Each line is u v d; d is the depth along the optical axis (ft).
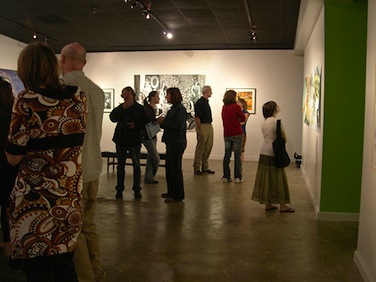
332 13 14.42
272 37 28.02
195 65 33.06
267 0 19.33
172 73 33.40
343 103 14.55
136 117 17.25
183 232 13.16
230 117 21.76
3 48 28.66
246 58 32.32
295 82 31.73
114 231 13.16
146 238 12.50
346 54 14.43
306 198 18.66
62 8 21.22
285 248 11.76
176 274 9.82
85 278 7.53
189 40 29.50
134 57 33.91
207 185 21.31
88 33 27.48
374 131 9.19
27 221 5.80
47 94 5.92
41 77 6.01
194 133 33.19
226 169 22.24
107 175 24.25
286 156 15.64
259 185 16.16
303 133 26.48
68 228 6.07
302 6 18.34
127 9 21.33
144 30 26.43
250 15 22.22
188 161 31.22
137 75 33.96
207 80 32.91
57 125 5.94
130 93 17.15
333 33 14.46
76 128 6.18
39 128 5.82
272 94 32.14
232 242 12.25
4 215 10.59
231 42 30.09
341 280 9.61
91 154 7.72
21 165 5.91
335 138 14.70
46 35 28.17
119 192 17.94
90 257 8.17
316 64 17.87
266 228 13.73
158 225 13.91
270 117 15.96
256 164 30.01
